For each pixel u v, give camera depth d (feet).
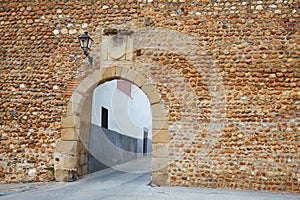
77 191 19.01
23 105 22.75
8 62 23.22
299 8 21.48
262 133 20.74
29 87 22.86
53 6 23.45
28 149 22.35
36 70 22.98
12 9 23.68
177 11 22.45
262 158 20.54
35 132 22.44
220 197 17.83
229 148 20.88
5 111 22.80
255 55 21.47
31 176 22.11
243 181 20.48
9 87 22.97
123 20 22.82
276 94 20.99
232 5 22.03
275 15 21.61
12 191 18.75
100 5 23.12
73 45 22.99
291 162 20.30
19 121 22.63
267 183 20.29
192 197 17.67
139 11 22.75
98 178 24.38
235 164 20.70
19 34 23.40
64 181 21.94
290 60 21.17
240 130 20.94
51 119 22.48
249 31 21.68
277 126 20.71
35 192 18.54
